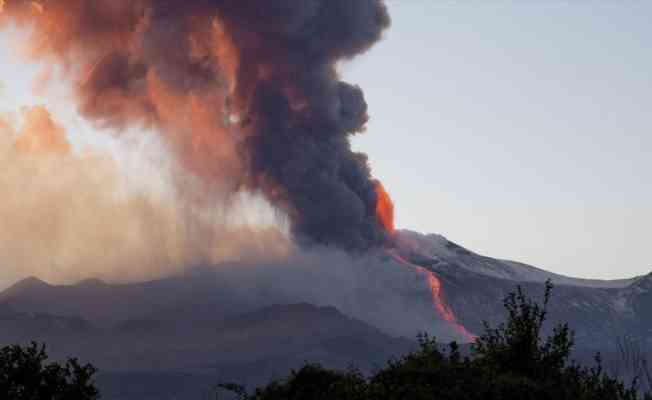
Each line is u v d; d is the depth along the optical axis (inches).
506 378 2837.1
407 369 2952.8
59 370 3718.0
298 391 3496.6
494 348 3083.2
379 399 2861.7
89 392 3727.9
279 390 3582.7
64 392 3666.3
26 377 3636.8
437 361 3011.8
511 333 3083.2
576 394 2815.0
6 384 3602.4
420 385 2844.5
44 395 3639.3
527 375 2962.6
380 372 3026.6
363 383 3026.6
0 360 3656.5
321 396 3299.7
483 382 2827.3
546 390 2802.7
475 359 3070.9
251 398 3663.9
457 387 2805.1
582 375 2933.1
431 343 3127.5
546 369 2987.2
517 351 3024.1
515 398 2792.8
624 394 2792.8
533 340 3043.8
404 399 2822.3
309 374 3572.8
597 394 2805.1
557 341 3065.9
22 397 3599.9
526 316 3097.9
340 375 3476.9
